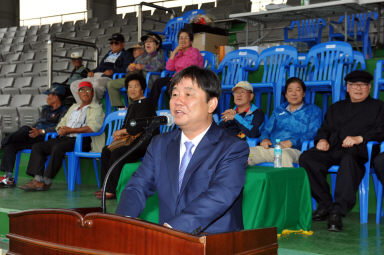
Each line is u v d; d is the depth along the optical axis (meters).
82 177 6.14
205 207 1.64
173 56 5.73
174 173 1.80
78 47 11.45
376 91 4.25
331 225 3.31
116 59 6.83
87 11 15.30
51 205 4.24
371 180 4.22
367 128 3.79
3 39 14.17
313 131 4.23
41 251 1.41
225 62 5.66
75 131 5.36
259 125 4.42
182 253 1.21
